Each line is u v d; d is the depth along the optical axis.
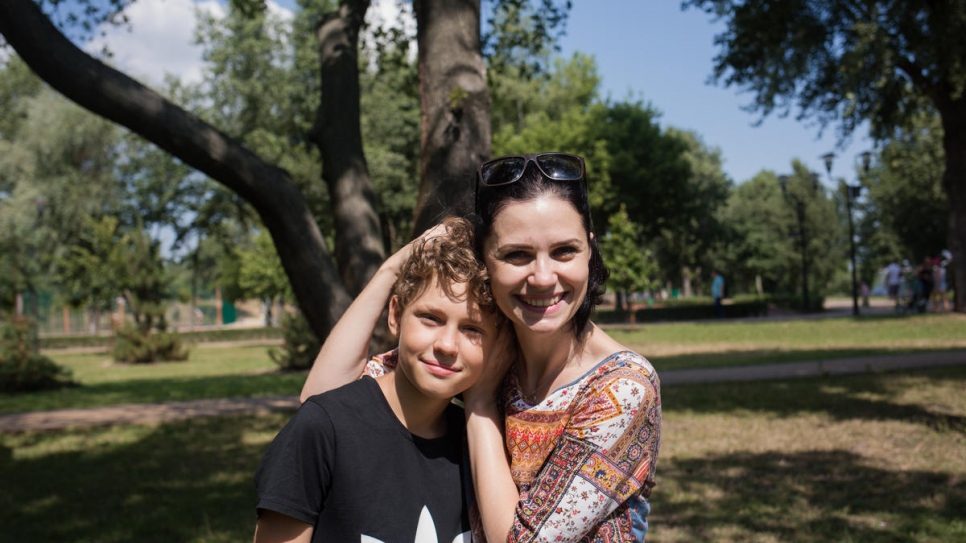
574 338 1.68
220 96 29.94
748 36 17.55
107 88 4.38
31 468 7.56
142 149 32.91
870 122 21.06
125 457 7.96
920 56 17.30
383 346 4.20
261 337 35.41
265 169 4.68
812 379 11.16
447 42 4.19
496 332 1.67
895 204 40.72
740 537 4.78
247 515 5.68
